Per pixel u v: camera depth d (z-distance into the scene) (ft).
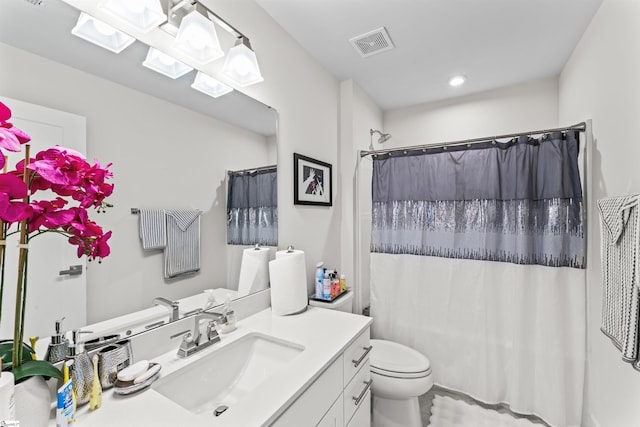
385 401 5.53
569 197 5.36
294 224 5.80
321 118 6.83
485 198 5.97
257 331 4.10
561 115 7.23
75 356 2.42
